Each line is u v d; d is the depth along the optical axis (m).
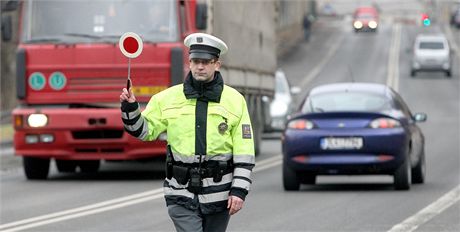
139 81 32.91
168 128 13.43
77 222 23.77
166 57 32.84
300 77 113.88
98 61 33.16
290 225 22.75
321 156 29.00
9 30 34.78
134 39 13.36
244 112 13.52
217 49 13.33
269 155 45.03
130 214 25.16
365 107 29.81
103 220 24.08
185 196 13.36
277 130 55.75
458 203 26.47
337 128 28.94
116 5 33.28
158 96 13.51
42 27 33.59
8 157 47.25
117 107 33.16
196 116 13.34
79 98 33.22
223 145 13.38
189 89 13.38
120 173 37.94
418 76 113.25
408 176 29.31
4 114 65.75
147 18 33.16
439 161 40.56
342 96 30.27
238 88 40.41
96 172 38.69
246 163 13.38
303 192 29.78
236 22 40.44
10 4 34.38
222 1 37.97
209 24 35.50
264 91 47.41
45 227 22.97
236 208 13.30
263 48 47.38
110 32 33.19
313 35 164.25
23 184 33.47
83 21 33.38
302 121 29.31
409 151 29.70
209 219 13.54
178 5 33.16
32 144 33.44
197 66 13.28
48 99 33.41
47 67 33.41
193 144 13.32
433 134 57.22
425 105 84.25
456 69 121.19
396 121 29.03
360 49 143.50
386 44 149.12
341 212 24.91
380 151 28.72
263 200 27.69
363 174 29.47
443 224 22.66
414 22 194.50
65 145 33.34
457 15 175.38
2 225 23.34
